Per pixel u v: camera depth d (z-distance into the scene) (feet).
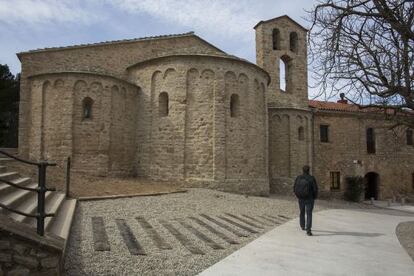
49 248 15.67
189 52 57.52
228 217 35.70
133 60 67.72
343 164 87.10
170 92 56.85
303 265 20.52
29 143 55.98
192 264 19.74
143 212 33.60
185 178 54.80
